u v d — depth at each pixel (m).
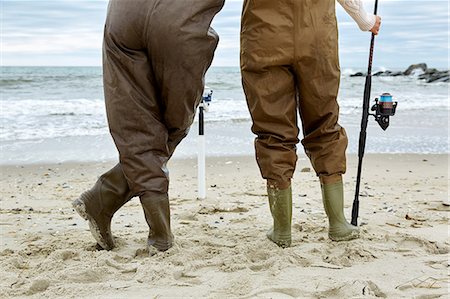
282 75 4.43
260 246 4.65
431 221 5.88
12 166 9.85
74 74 38.28
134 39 4.26
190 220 6.02
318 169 4.76
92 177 9.10
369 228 5.41
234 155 10.99
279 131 4.50
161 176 4.41
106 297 3.69
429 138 13.09
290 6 4.30
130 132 4.33
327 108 4.55
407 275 4.09
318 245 4.65
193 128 14.56
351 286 3.78
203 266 4.27
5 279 4.00
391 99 4.99
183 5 4.20
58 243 4.95
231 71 50.53
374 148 11.77
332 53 4.44
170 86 4.28
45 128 14.13
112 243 4.75
